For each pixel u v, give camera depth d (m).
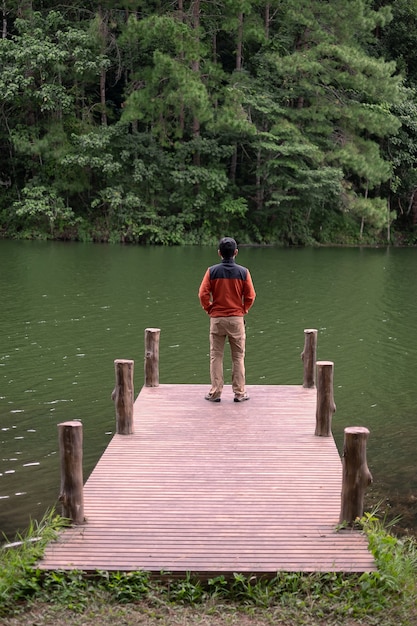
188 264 24.31
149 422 7.63
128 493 5.75
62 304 16.81
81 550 4.82
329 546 4.93
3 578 4.53
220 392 8.39
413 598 4.46
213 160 33.12
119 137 32.38
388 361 12.62
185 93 29.62
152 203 32.88
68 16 34.22
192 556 4.75
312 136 32.66
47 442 8.44
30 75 32.00
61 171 32.38
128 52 33.06
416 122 34.66
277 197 31.70
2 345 12.98
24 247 28.97
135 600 4.43
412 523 6.48
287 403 8.43
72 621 4.18
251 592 4.50
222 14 33.03
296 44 33.91
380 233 35.88
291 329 14.87
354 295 19.03
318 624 4.20
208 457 6.58
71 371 11.41
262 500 5.66
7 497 6.96
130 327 14.57
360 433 5.15
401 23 37.03
